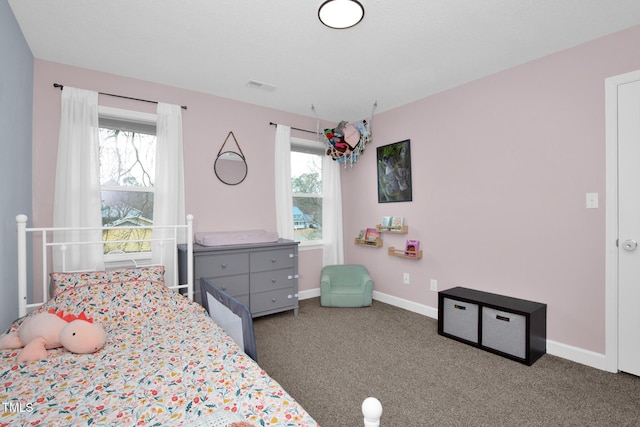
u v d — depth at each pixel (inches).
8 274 72.6
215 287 80.8
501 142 105.5
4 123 69.9
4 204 70.1
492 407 68.9
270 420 36.6
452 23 79.5
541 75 96.0
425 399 71.9
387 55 95.9
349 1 68.2
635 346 80.6
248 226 136.6
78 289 74.3
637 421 63.9
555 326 93.7
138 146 114.9
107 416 37.8
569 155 90.5
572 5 72.2
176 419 37.3
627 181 81.1
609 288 83.8
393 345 101.0
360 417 65.5
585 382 78.5
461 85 117.0
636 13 74.7
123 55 95.7
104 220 108.5
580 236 88.8
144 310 75.1
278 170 143.5
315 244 159.6
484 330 97.3
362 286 142.6
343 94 127.5
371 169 155.1
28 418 37.4
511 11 74.6
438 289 126.1
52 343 57.6
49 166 96.8
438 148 124.8
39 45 89.4
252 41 88.2
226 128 131.1
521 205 100.8
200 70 106.0
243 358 54.2
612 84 82.8
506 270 104.6
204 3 72.2
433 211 127.0
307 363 89.0
